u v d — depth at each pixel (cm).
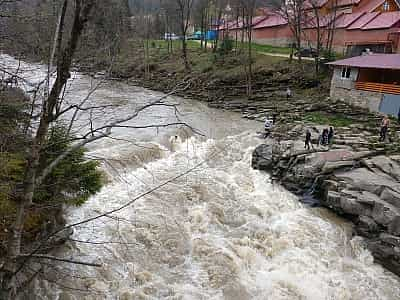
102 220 1481
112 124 518
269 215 1819
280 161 2238
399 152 2189
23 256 511
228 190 1995
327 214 1842
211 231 1622
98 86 532
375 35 4450
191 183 1970
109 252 1322
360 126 2792
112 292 1180
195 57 5853
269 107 3769
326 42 5159
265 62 4875
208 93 4603
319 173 2008
